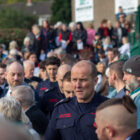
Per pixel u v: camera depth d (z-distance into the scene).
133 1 23.53
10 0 110.12
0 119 1.61
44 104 7.27
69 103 4.79
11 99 4.59
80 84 4.67
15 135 1.56
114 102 3.22
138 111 4.31
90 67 4.74
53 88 7.32
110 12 25.69
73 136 4.53
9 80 7.46
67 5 51.62
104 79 9.18
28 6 85.62
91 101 4.74
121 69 5.62
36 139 1.71
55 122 4.69
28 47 18.28
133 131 3.15
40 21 41.81
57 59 8.22
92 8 26.94
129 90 4.99
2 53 18.55
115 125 3.10
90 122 4.51
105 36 19.50
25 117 4.61
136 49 13.84
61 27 20.17
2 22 37.25
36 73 12.66
